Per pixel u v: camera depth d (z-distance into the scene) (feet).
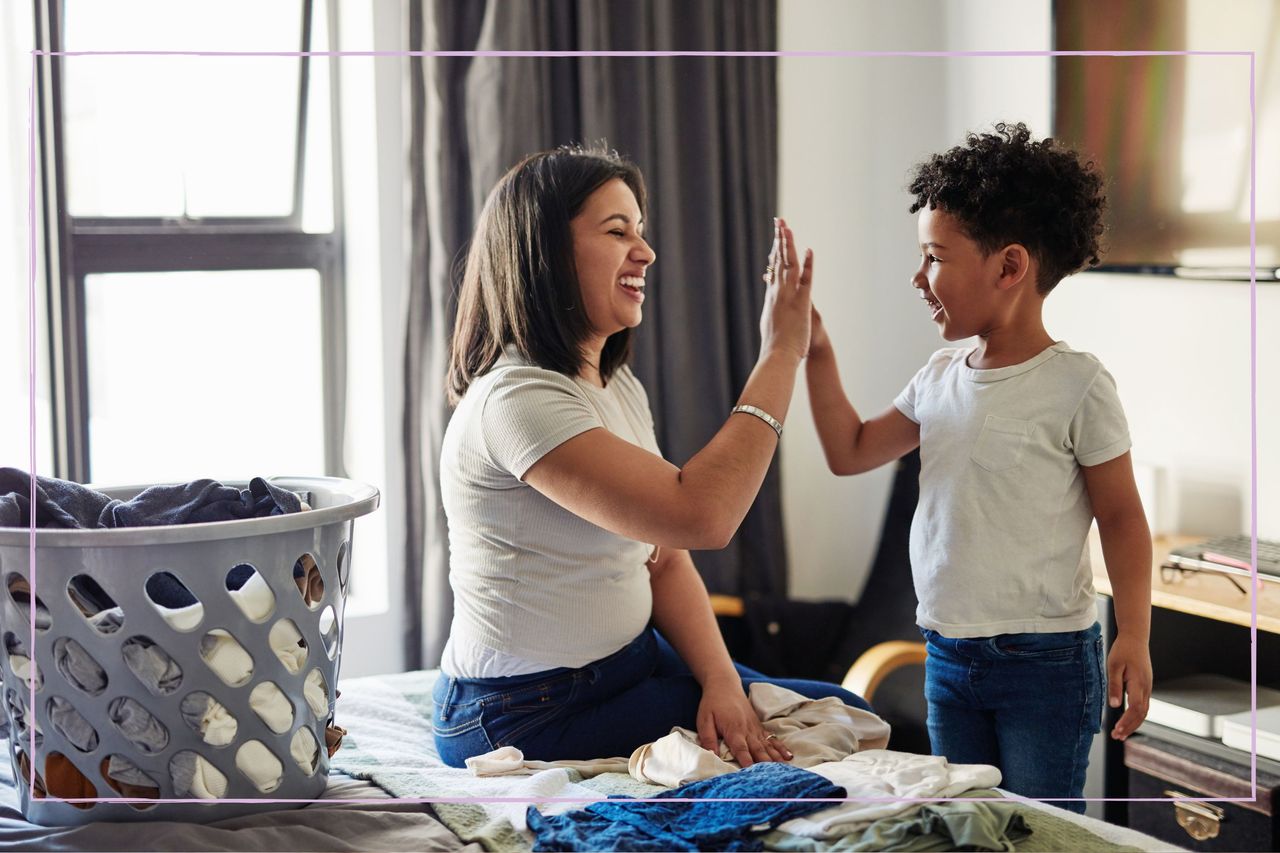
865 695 7.07
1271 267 6.90
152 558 3.61
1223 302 7.35
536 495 4.49
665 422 9.15
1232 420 7.37
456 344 4.88
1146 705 4.62
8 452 7.90
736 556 9.46
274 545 3.80
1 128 7.80
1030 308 5.00
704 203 9.05
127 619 3.62
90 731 3.74
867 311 9.89
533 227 4.56
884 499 10.19
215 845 3.58
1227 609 6.12
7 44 7.77
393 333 8.75
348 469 9.23
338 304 9.11
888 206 9.82
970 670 4.85
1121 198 7.73
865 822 3.67
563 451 4.24
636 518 4.19
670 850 3.53
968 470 4.91
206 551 3.67
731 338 9.32
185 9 8.43
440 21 8.20
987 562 4.83
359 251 8.88
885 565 9.06
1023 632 4.77
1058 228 4.88
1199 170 7.27
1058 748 4.75
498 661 4.62
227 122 8.64
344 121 8.83
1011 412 4.87
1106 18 7.71
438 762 4.59
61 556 3.59
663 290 9.03
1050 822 3.78
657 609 5.11
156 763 3.74
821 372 5.64
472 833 3.74
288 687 3.90
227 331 8.86
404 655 8.53
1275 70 6.81
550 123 8.57
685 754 4.32
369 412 8.92
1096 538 7.32
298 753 3.97
